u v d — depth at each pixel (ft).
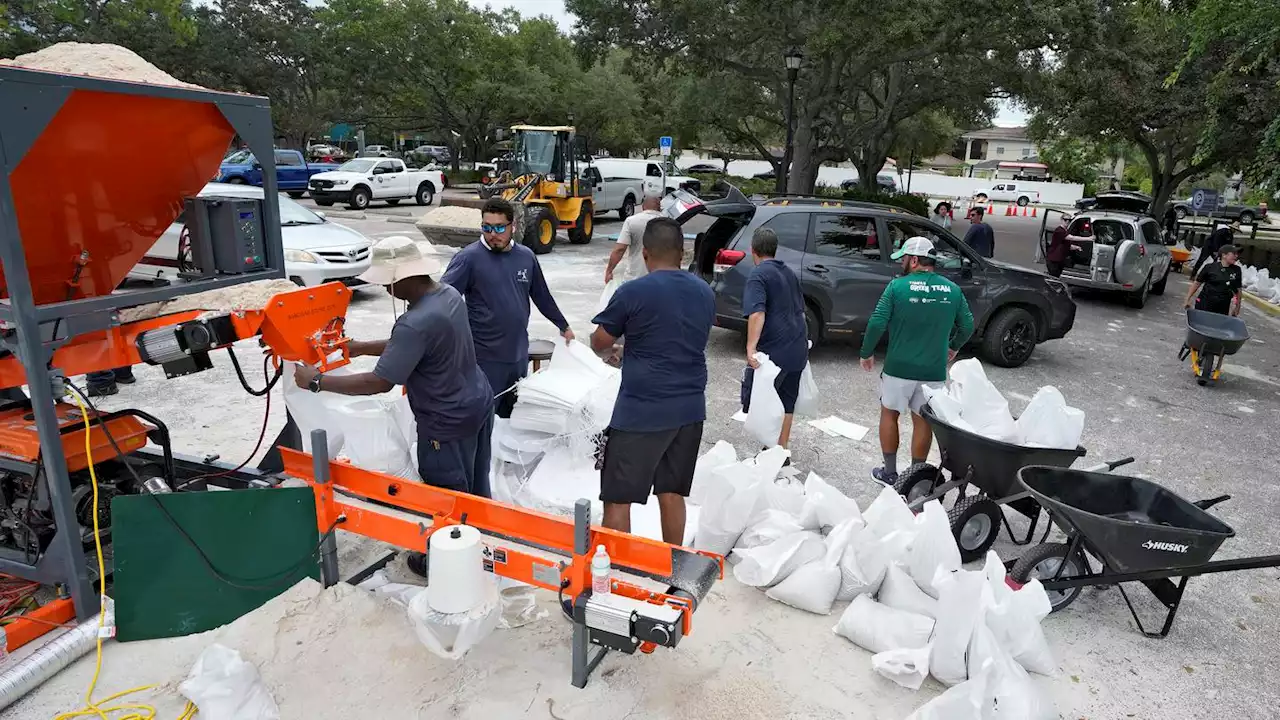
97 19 89.76
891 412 16.30
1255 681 10.91
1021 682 9.53
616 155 174.70
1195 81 63.21
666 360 11.23
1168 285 53.31
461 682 9.93
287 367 12.58
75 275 10.74
